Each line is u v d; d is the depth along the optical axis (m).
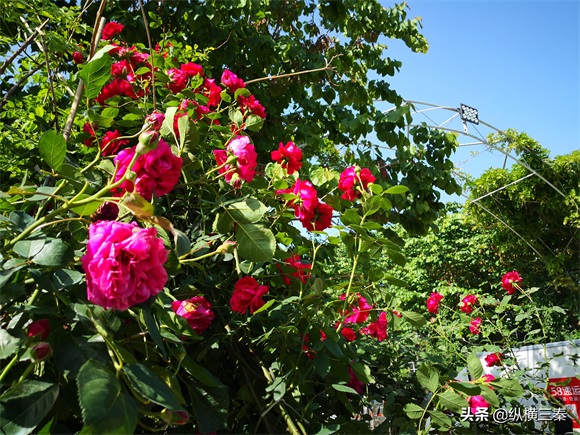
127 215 1.17
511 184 12.92
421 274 15.67
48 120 2.11
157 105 2.03
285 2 5.59
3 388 0.95
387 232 4.75
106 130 1.92
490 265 15.41
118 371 0.83
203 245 1.35
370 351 2.42
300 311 1.56
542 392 2.84
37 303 0.98
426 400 1.80
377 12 5.96
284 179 1.85
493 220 14.10
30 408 0.86
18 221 1.02
